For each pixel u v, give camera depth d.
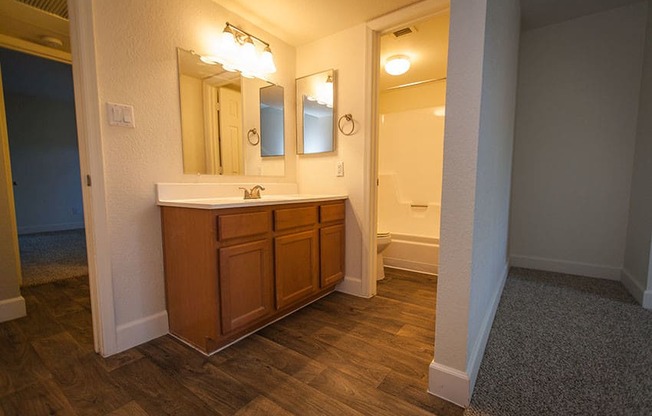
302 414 1.12
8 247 1.90
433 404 1.17
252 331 1.76
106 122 1.48
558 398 1.18
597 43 2.58
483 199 1.28
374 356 1.51
